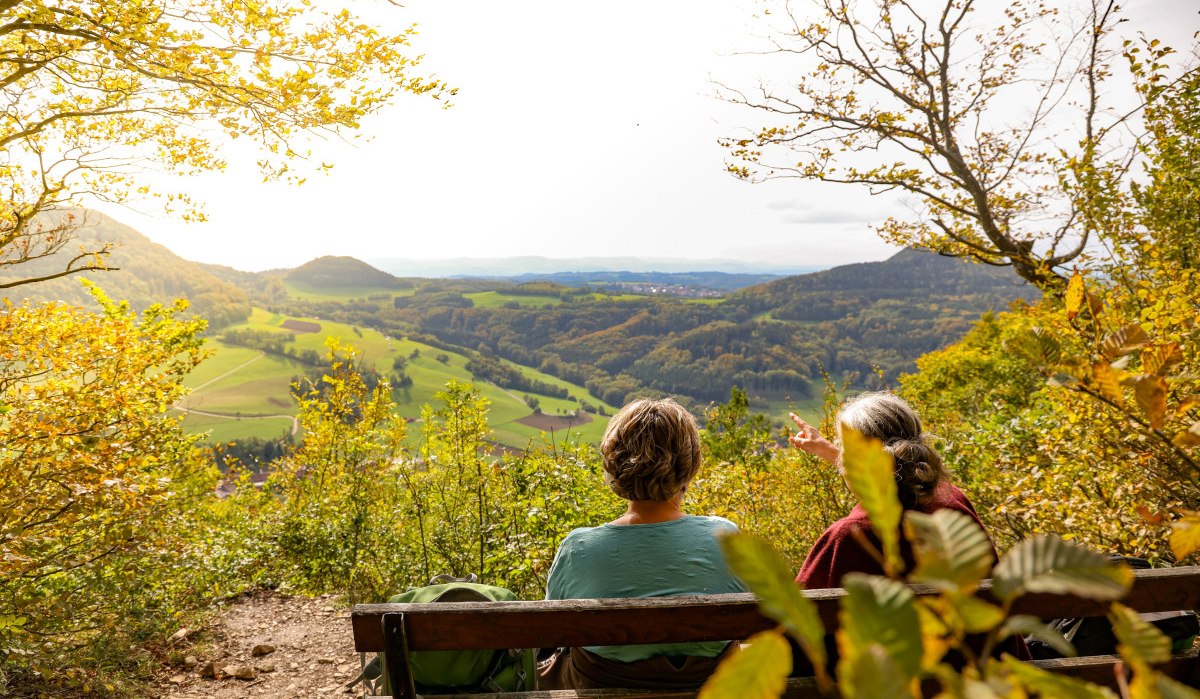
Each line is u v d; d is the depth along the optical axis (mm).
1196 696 416
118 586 4297
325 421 8406
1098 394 1017
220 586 6031
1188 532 752
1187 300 3076
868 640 324
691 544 2141
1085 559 381
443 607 1775
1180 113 6559
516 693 1948
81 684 3748
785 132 11141
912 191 11188
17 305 4562
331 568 6590
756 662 310
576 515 5180
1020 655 1864
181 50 5059
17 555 3428
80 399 4270
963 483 5109
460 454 6445
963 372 17156
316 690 4410
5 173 5199
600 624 1773
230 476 8727
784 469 7016
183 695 4180
